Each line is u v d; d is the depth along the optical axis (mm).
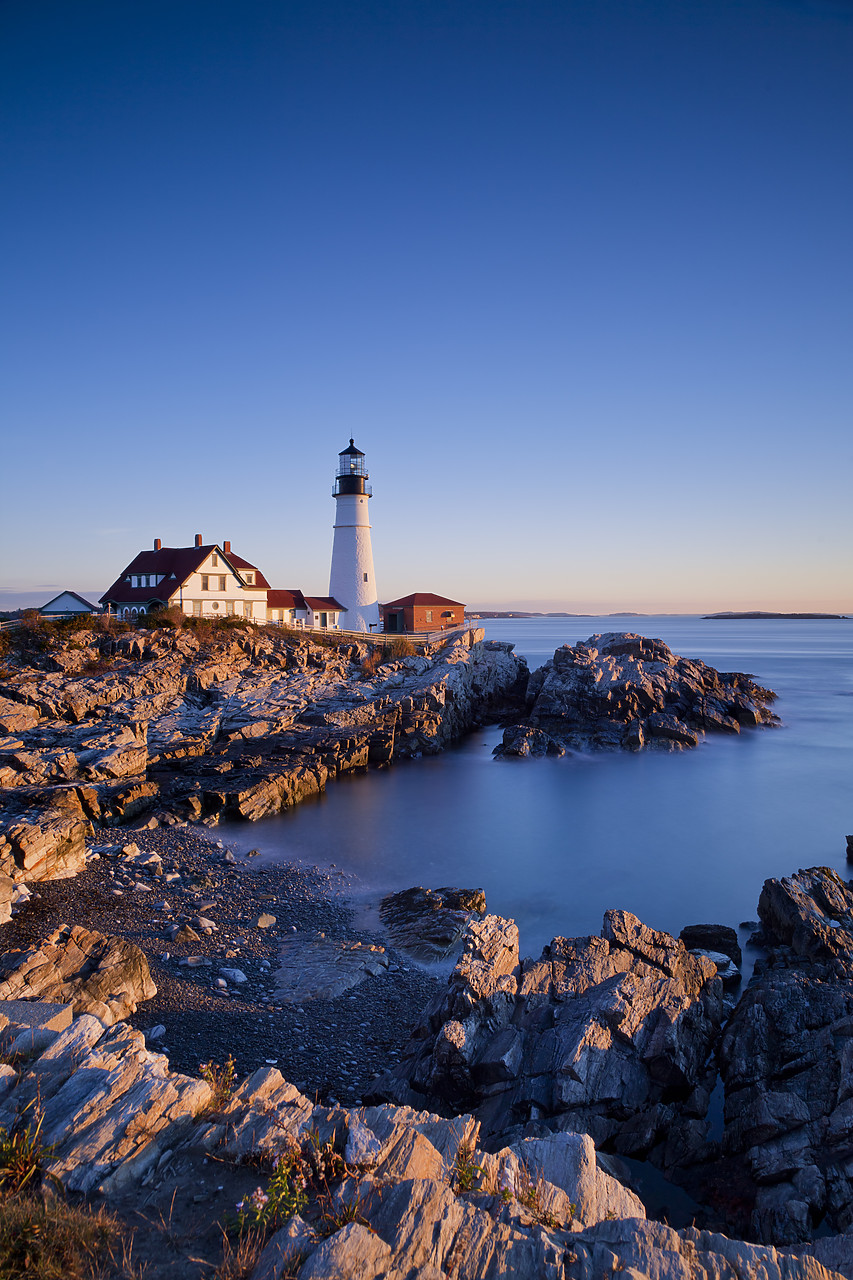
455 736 61656
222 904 25625
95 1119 7820
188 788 38312
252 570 76125
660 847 34312
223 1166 7445
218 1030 17266
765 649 167375
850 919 21719
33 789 32906
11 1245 6039
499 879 29828
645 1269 6773
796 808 40969
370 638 69375
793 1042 15281
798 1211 11438
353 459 83812
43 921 22609
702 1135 13930
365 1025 18266
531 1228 7055
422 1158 7715
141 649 54531
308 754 46469
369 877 29484
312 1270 5820
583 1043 14656
